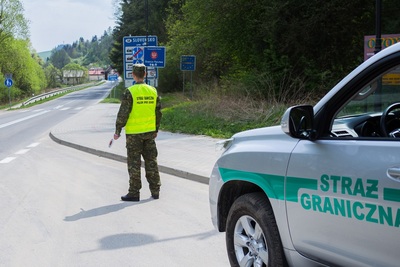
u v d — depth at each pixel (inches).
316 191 112.7
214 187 155.5
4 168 400.8
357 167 102.7
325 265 114.1
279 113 561.0
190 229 214.5
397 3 650.8
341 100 116.9
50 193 295.4
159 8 1833.2
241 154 140.5
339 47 697.0
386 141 100.7
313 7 660.7
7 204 267.0
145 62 767.1
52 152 507.5
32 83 3019.2
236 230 146.4
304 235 118.0
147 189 303.7
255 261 138.6
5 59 2768.2
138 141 267.1
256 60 778.2
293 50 690.2
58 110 1596.9
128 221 229.1
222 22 852.6
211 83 975.0
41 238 204.4
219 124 595.5
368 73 111.0
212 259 176.4
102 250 188.1
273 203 127.3
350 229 104.3
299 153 119.3
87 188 309.7
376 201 97.7
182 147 466.6
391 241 95.0
